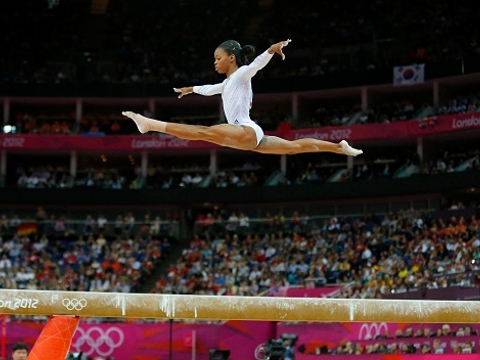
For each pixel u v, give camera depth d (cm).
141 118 1023
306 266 3962
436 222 3981
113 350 3428
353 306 1099
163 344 3434
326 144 1057
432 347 2867
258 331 3394
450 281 3312
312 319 1092
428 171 4522
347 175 4738
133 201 4909
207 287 3916
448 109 4606
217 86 1098
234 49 1094
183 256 4341
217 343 3400
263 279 3953
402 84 4775
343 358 2930
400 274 3562
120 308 1050
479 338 2766
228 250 4281
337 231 4281
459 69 4606
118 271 4188
